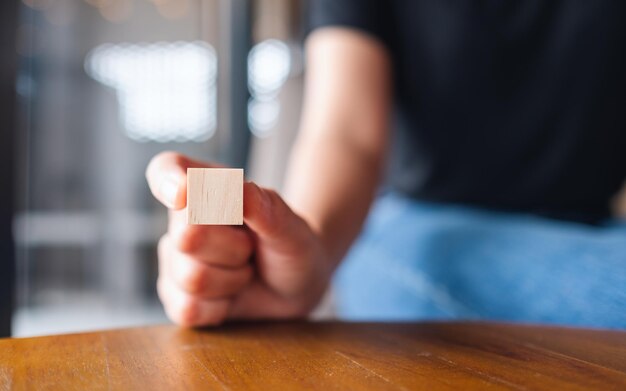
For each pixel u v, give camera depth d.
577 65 0.76
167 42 2.85
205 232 0.41
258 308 0.46
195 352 0.36
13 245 0.75
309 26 0.80
